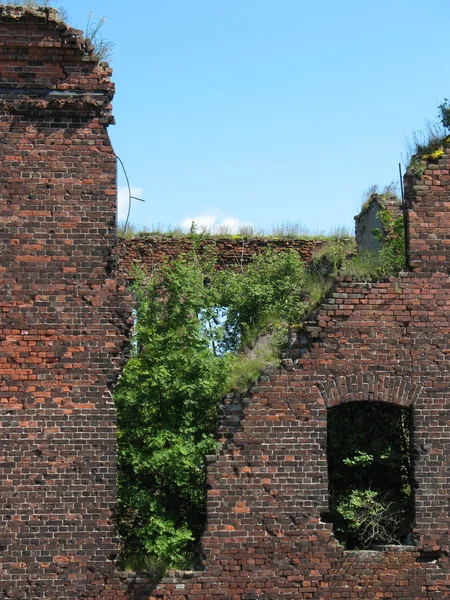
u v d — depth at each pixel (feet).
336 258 57.93
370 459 40.45
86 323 38.45
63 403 37.91
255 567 37.99
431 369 39.73
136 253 79.15
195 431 43.78
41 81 39.14
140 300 50.31
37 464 37.50
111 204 39.06
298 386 39.19
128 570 37.76
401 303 40.04
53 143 39.09
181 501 43.39
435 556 38.70
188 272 50.08
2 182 38.70
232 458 38.60
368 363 39.52
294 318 46.91
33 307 38.29
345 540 40.37
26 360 38.01
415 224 40.63
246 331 64.44
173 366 45.65
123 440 44.29
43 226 38.68
